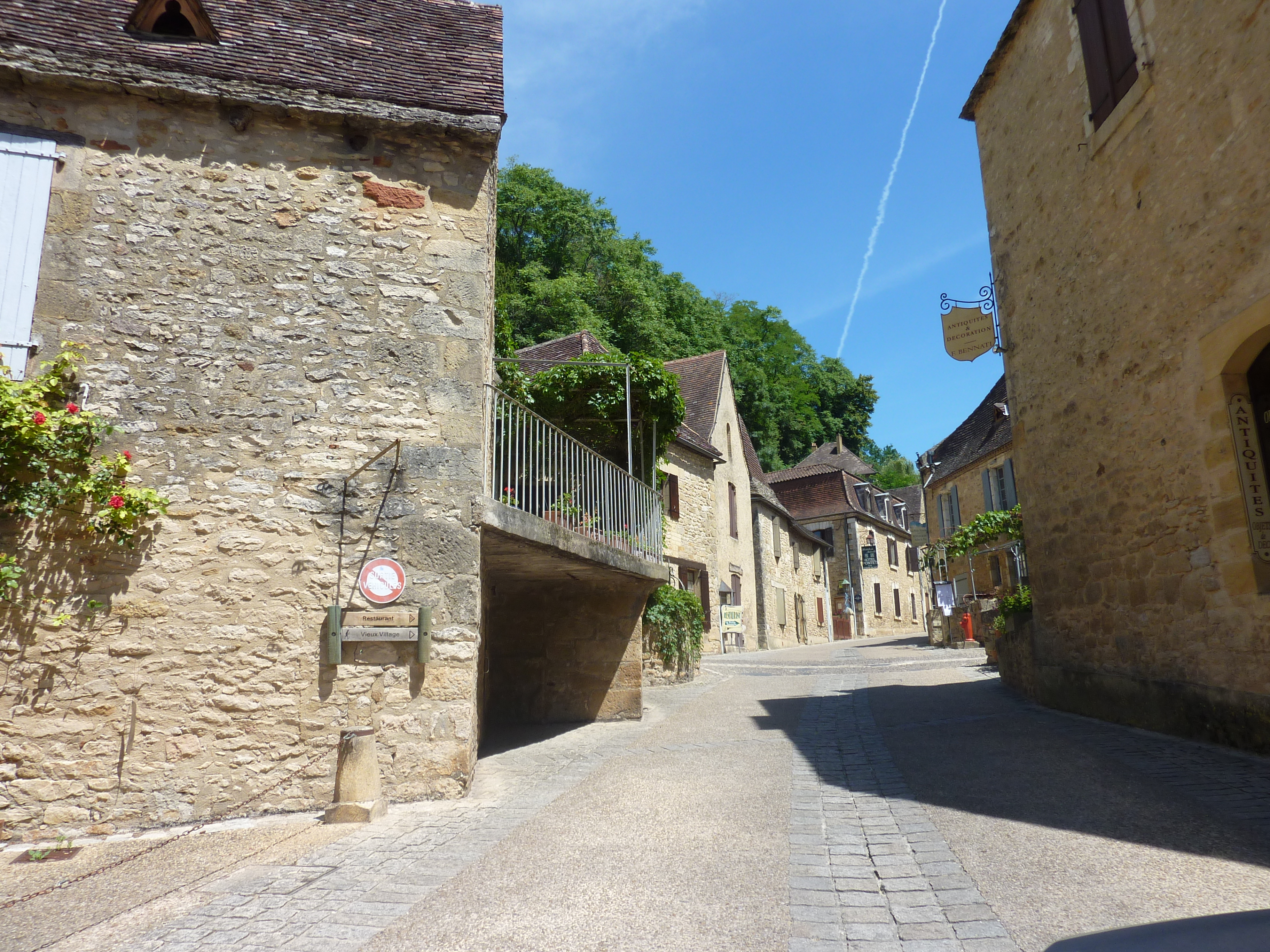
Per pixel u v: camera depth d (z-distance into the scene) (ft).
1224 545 20.34
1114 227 24.75
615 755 24.29
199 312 20.74
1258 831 13.48
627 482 32.35
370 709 20.01
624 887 12.76
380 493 21.01
